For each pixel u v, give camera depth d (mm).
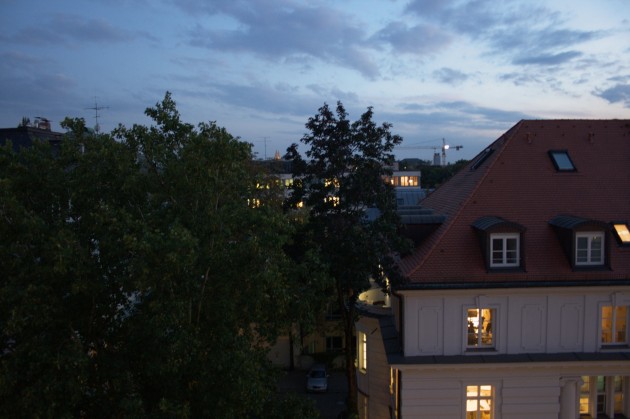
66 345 14016
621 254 21609
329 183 23891
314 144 24031
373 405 26062
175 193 17125
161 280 14430
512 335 21125
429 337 21109
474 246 21781
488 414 21312
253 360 15734
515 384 21000
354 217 23422
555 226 22000
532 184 23797
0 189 13961
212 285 16484
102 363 15508
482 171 25125
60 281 15055
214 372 15266
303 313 18750
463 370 20844
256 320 17312
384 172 24312
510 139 25422
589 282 20688
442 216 23703
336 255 22406
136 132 17500
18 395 13930
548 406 21000
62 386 13867
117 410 15594
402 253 23656
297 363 44781
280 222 16469
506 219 22547
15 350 14352
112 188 16859
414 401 21016
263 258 16062
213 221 16141
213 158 16500
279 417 17453
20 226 14367
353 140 23750
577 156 25000
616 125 26234
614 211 23031
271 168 47062
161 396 16172
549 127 26094
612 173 24375
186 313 15461
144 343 15797
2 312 14703
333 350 45281
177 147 17953
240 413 15969
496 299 21031
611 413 21531
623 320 21422
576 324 21188
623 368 21031
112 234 15062
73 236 14445
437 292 20844
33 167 16312
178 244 13797
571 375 21031
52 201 16516
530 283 20688
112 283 15820
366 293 27797
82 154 16562
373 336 25938
